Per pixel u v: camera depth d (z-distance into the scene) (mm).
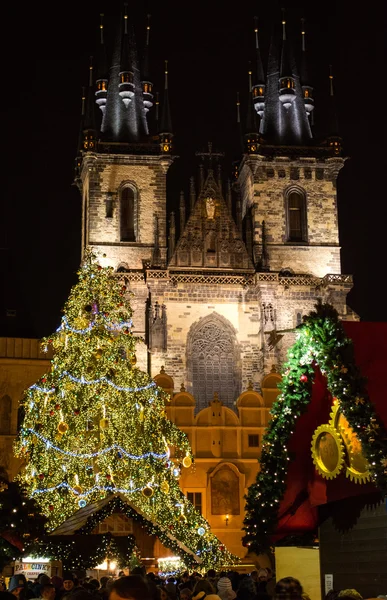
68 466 43781
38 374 76875
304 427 23094
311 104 95875
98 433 44750
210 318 85625
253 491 23281
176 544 37344
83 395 44469
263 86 97938
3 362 76375
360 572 20766
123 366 45594
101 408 44438
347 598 11906
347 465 20984
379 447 19344
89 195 88688
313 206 91250
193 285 85875
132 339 46469
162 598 16219
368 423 19547
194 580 26016
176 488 45938
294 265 89500
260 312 85500
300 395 22641
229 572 27812
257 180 91000
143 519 37000
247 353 85312
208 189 90000
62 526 37875
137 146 90000
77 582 23453
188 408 62438
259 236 89000
